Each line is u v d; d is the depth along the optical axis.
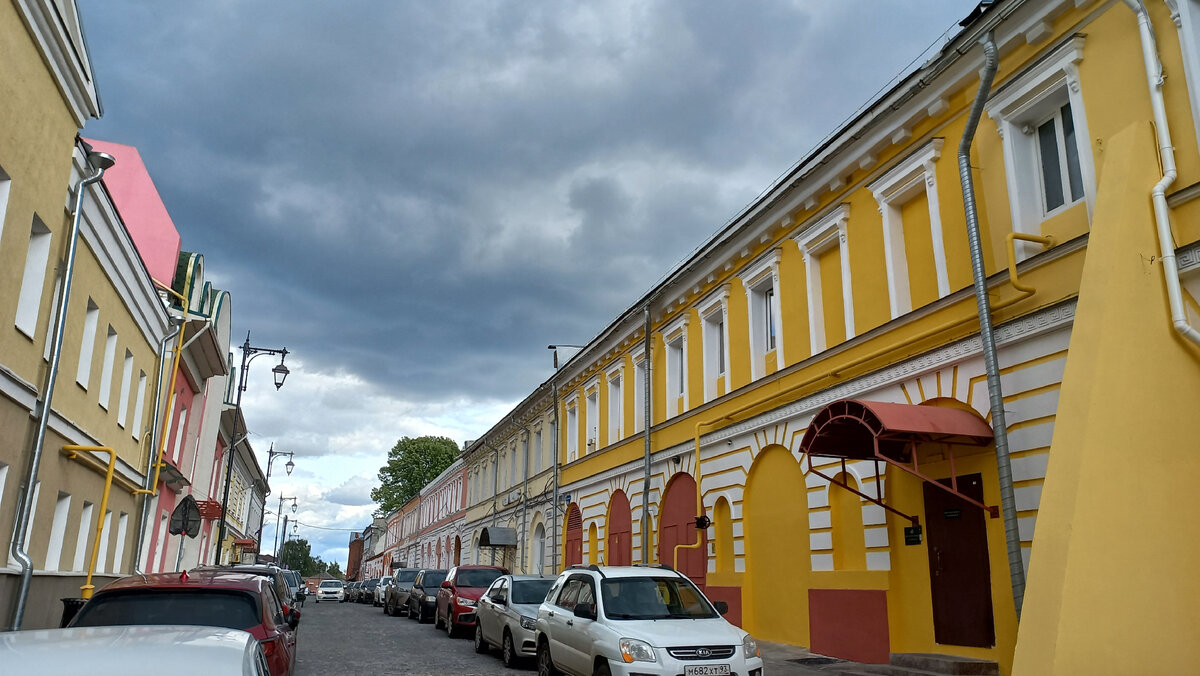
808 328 15.32
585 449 28.16
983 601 10.75
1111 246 8.15
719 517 18.09
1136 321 7.92
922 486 12.09
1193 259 8.11
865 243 13.90
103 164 11.80
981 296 10.53
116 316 14.79
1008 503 9.77
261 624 7.01
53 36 9.91
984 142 11.47
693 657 8.81
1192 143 8.47
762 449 16.38
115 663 2.92
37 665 2.84
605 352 26.28
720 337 19.77
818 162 14.64
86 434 13.27
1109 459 7.46
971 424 10.63
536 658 13.25
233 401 35.84
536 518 32.97
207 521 32.31
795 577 14.98
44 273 10.70
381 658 14.76
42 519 11.67
